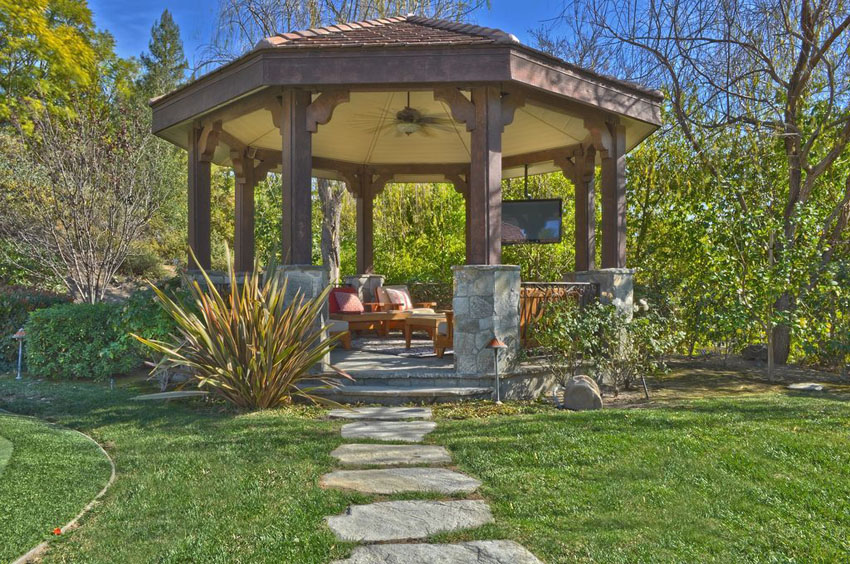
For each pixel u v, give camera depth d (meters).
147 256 16.70
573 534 2.80
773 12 7.86
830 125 7.97
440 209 13.66
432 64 5.79
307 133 6.05
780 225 7.11
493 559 2.56
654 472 3.58
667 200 9.91
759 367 8.34
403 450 4.11
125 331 7.03
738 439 4.14
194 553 2.62
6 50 15.77
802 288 7.52
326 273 6.16
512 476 3.54
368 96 7.43
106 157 10.84
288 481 3.50
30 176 11.12
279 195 18.34
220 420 5.00
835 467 3.67
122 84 18.55
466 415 5.24
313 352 5.56
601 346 6.51
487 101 5.91
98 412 5.50
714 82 8.37
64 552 2.66
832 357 8.08
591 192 9.02
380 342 9.27
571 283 6.98
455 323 6.04
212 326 5.41
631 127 7.61
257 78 5.89
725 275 7.18
